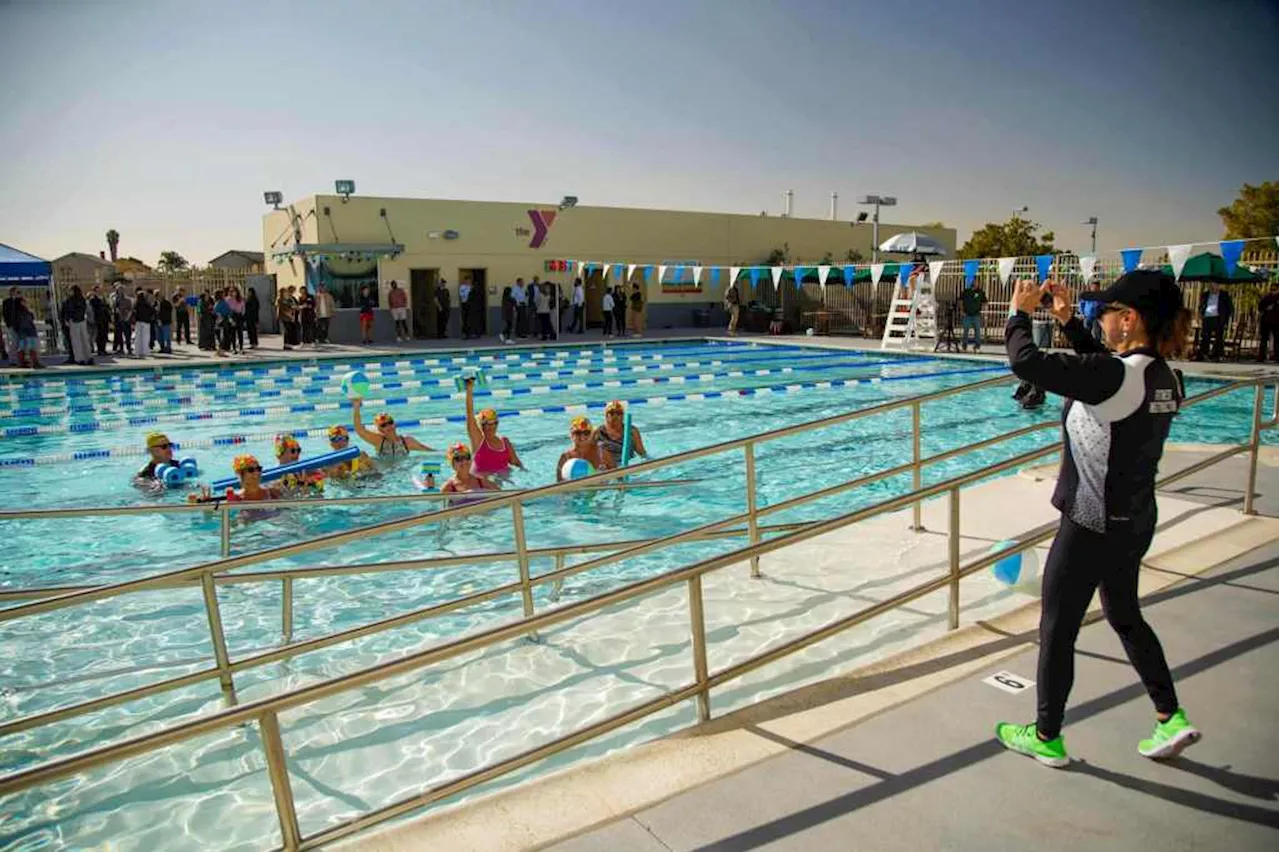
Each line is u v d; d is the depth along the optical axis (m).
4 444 11.45
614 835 2.61
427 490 7.80
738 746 3.08
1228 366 16.44
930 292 23.28
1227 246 12.32
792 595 5.09
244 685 4.39
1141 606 4.20
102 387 16.64
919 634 4.46
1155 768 2.86
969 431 11.49
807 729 3.18
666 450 10.45
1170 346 2.72
